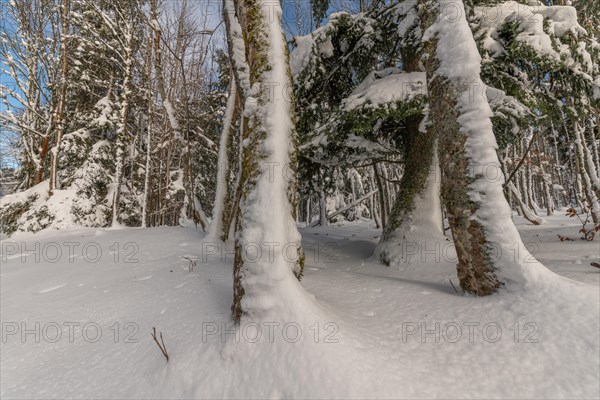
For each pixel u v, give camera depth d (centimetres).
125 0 1238
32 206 1209
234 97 715
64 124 1530
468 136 313
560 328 227
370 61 752
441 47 337
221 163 701
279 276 253
